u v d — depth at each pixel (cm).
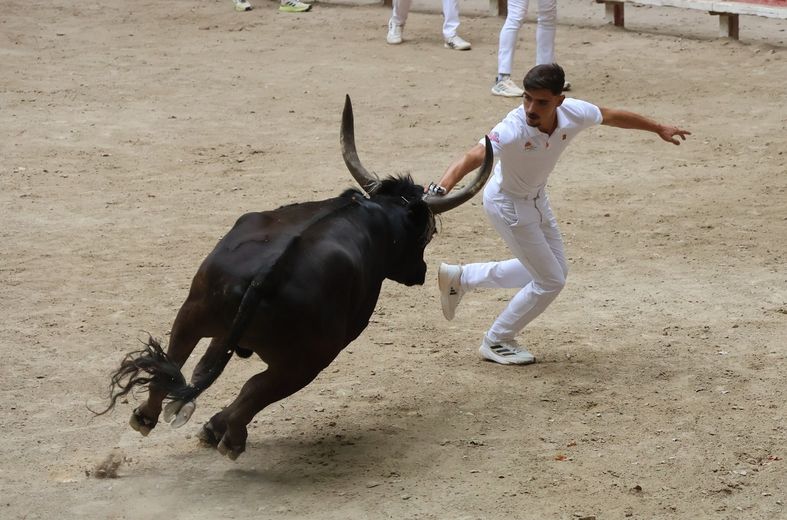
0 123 1997
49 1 3136
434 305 1238
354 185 1688
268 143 1919
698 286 1295
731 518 781
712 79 2317
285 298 779
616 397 999
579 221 1548
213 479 829
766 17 2622
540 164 991
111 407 769
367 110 2130
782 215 1562
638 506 797
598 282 1311
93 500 788
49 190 1642
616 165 1819
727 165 1803
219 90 2269
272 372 802
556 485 829
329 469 852
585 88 2259
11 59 2491
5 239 1426
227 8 3067
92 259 1357
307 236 817
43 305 1198
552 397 998
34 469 836
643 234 1491
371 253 874
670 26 2825
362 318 888
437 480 836
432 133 1980
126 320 1159
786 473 849
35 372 1022
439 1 3183
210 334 812
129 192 1645
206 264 803
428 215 920
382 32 2780
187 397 751
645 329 1166
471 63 2488
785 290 1278
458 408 973
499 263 1084
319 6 3092
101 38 2727
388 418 950
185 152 1858
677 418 954
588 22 2881
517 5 2197
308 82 2333
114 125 2011
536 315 1059
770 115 2062
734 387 1018
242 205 1591
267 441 900
